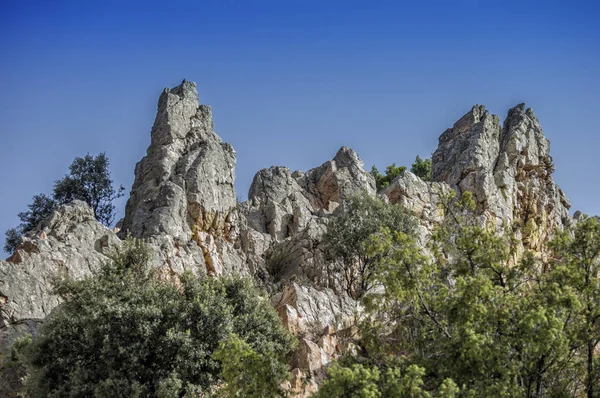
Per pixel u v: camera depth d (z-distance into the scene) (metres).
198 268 53.16
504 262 40.56
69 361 36.97
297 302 47.19
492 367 30.23
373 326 36.38
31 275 43.56
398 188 68.88
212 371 38.56
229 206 62.34
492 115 81.12
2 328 40.31
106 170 80.94
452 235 38.72
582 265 34.97
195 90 69.94
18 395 37.97
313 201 74.94
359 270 58.06
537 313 29.69
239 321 41.06
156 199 57.84
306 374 39.16
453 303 32.41
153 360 38.03
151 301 40.16
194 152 63.25
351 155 79.88
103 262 47.31
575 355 35.34
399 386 28.45
